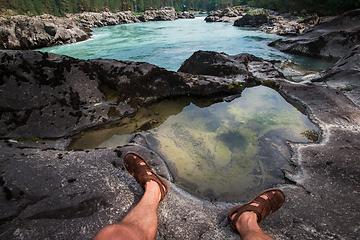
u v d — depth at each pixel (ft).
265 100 10.65
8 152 5.69
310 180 5.51
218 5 212.64
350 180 5.30
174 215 4.46
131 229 3.20
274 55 24.03
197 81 11.38
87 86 9.06
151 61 21.93
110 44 34.09
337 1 58.75
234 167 6.22
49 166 5.31
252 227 3.68
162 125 8.56
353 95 10.53
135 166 5.25
